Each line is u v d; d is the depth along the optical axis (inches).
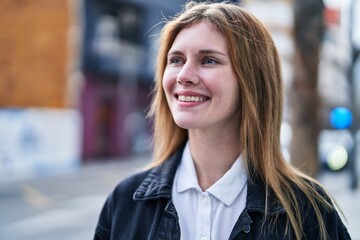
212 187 56.9
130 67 693.3
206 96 54.6
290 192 57.7
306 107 149.0
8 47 461.4
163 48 60.3
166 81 57.2
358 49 354.6
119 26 679.7
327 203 58.6
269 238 54.3
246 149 58.3
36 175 480.1
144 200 59.5
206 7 57.5
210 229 55.9
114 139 698.2
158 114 66.3
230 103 55.7
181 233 56.1
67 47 491.2
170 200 58.2
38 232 250.4
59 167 519.8
